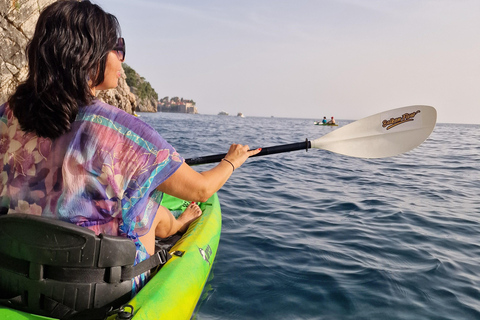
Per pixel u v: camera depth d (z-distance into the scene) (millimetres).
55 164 1242
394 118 2801
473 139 20234
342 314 2217
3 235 1271
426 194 5477
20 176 1273
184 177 1394
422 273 2766
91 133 1244
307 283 2568
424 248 3268
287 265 2848
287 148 2465
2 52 11211
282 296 2395
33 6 11648
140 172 1300
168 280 1744
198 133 17703
